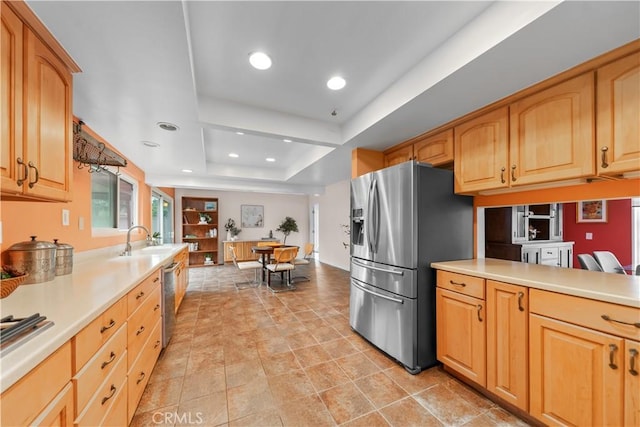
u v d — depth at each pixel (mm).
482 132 1967
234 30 1428
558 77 1509
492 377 1600
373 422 1470
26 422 684
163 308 2264
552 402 1319
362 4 1263
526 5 1135
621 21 1093
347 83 1994
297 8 1280
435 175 2123
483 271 1699
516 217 3092
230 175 4867
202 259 7309
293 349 2328
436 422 1467
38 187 1127
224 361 2121
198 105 2115
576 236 4266
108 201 2977
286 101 2277
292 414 1531
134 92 1694
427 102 1845
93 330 1024
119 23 1097
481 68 1443
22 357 676
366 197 2502
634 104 1249
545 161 1588
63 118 1311
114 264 2156
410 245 2006
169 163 3727
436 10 1308
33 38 1087
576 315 1240
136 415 1517
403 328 2031
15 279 1172
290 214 8406
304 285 4758
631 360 1074
